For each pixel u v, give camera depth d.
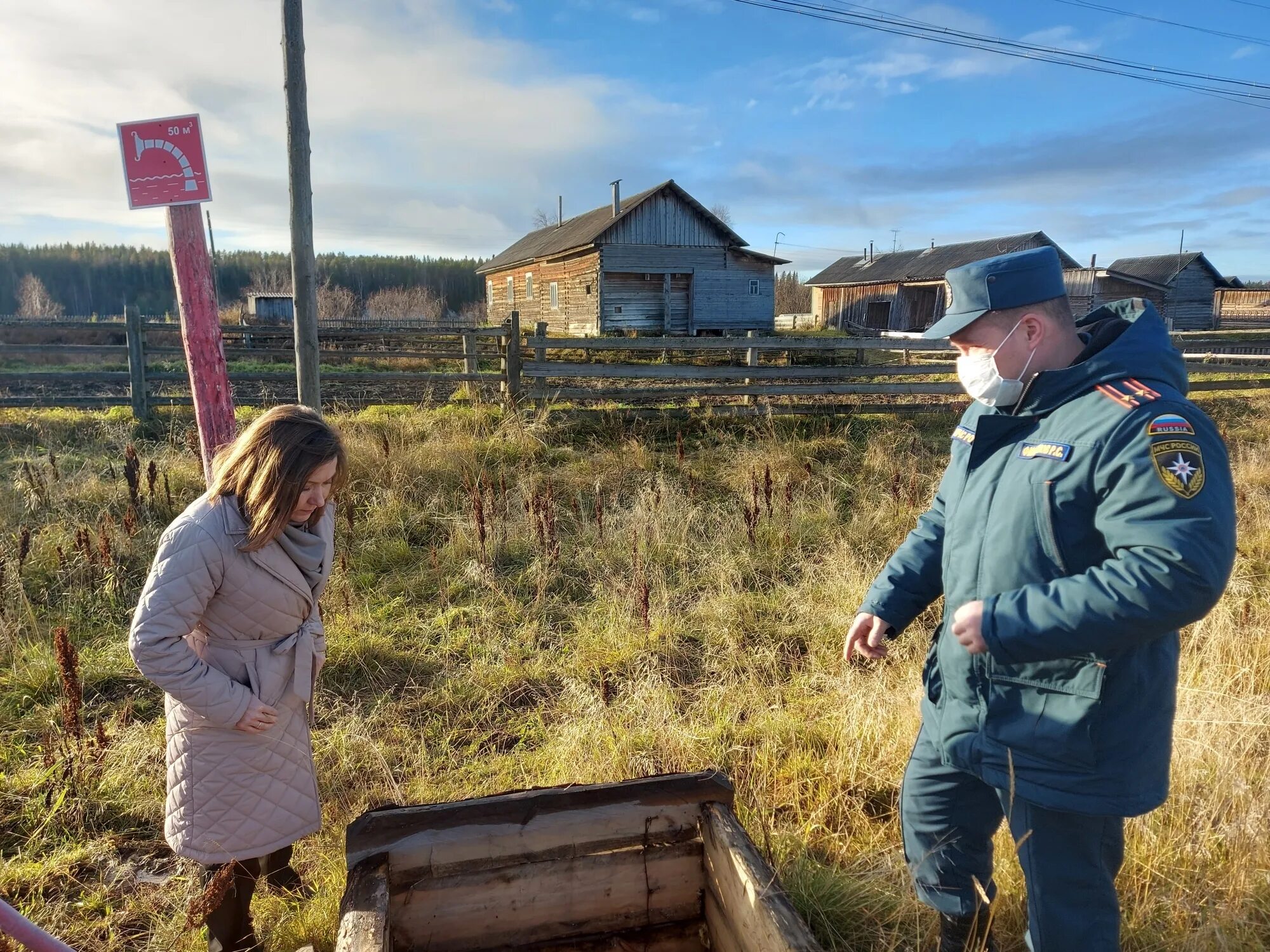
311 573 2.17
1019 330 1.69
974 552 1.73
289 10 4.36
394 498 6.38
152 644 1.89
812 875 2.52
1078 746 1.57
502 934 2.00
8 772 3.33
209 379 3.29
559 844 1.97
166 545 1.94
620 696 3.81
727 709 3.71
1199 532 1.38
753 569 5.53
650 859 2.05
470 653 4.39
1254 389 12.99
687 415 9.47
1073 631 1.45
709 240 27.12
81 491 6.36
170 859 2.88
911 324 37.38
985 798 1.94
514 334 9.31
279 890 2.53
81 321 9.49
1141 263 36.31
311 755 2.32
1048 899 1.71
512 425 8.34
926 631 4.39
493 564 5.48
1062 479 1.57
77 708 3.11
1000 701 1.69
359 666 4.25
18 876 2.71
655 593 5.00
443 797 3.08
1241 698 3.46
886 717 3.33
